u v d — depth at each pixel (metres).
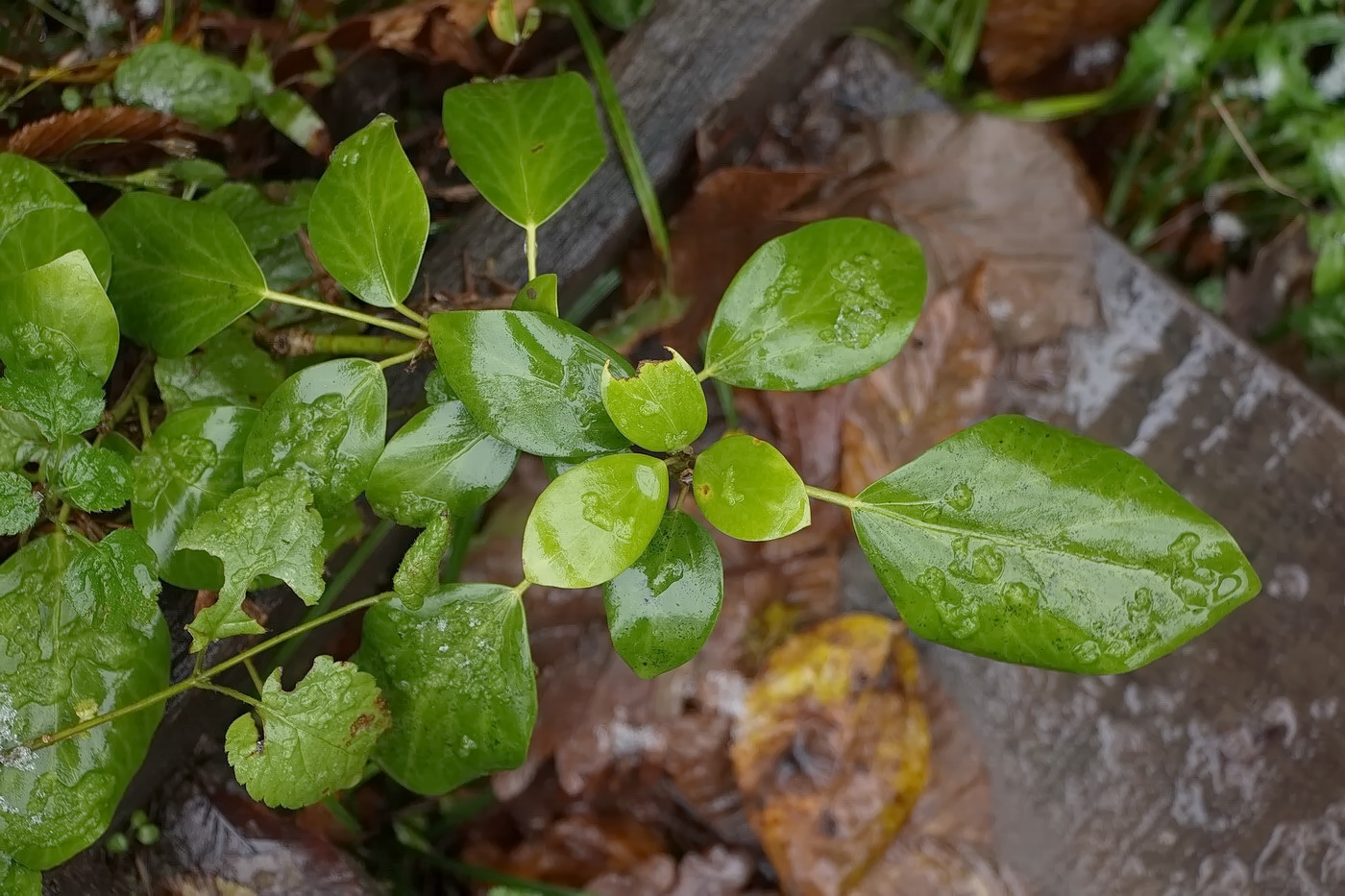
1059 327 0.69
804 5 0.65
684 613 0.54
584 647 0.68
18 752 0.55
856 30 0.69
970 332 0.69
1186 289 0.72
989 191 0.69
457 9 0.63
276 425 0.55
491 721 0.56
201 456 0.57
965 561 0.54
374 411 0.55
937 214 0.69
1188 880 0.68
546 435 0.54
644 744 0.68
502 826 0.69
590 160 0.57
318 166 0.65
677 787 0.69
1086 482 0.54
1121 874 0.68
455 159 0.57
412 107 0.66
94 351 0.55
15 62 0.62
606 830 0.69
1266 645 0.68
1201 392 0.69
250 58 0.63
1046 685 0.69
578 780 0.68
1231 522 0.68
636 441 0.53
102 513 0.59
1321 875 0.68
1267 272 0.72
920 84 0.69
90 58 0.63
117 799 0.56
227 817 0.63
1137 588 0.54
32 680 0.55
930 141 0.69
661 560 0.54
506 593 0.56
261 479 0.55
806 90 0.69
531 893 0.67
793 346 0.55
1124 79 0.70
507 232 0.63
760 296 0.55
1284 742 0.68
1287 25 0.69
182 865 0.62
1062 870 0.68
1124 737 0.68
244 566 0.55
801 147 0.68
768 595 0.69
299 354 0.60
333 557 0.62
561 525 0.52
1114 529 0.54
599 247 0.64
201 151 0.63
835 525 0.69
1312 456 0.68
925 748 0.68
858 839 0.68
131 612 0.55
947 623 0.54
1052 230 0.69
